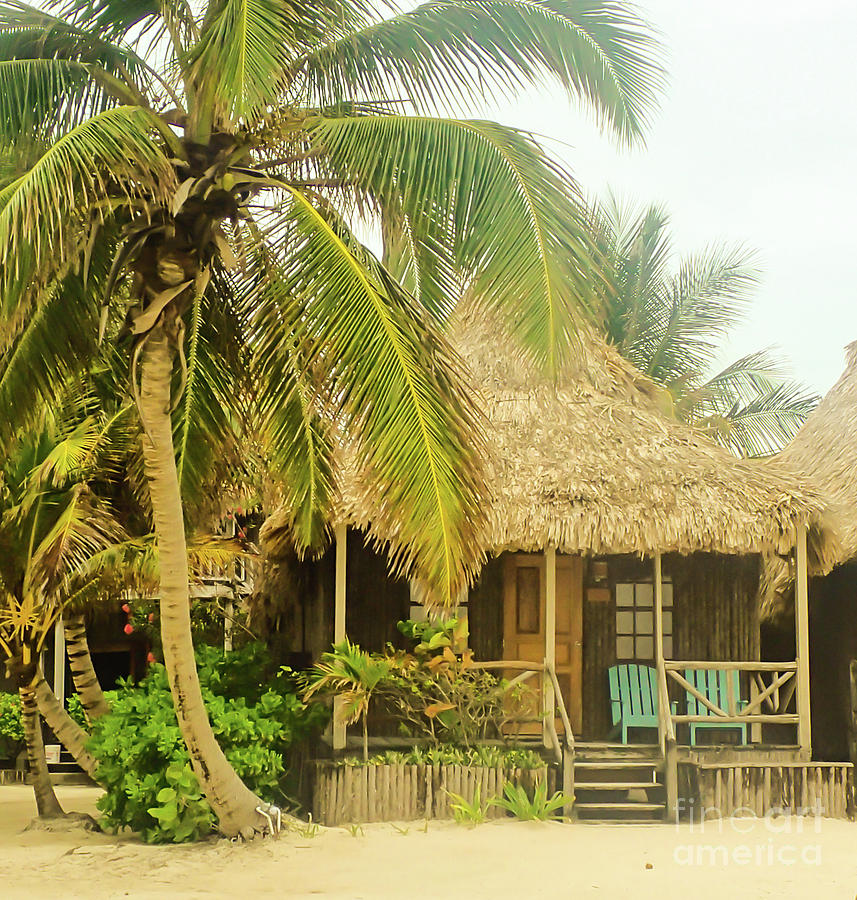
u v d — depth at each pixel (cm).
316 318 994
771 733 1647
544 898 909
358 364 980
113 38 1007
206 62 901
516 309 917
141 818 1158
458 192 945
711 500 1343
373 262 1038
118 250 1079
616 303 2673
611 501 1334
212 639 1791
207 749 1066
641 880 977
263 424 1208
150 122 923
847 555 1441
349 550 1507
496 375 1491
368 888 943
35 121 947
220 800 1088
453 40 973
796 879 984
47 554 1123
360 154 965
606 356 1580
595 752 1388
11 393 1085
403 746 1359
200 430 1235
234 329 1157
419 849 1101
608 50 955
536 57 965
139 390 1007
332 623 1489
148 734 1152
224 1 917
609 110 963
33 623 1262
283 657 1675
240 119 880
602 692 1485
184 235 976
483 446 1022
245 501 1648
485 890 937
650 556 1376
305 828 1160
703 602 1512
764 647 1798
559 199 938
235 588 1928
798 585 1368
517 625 1491
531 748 1360
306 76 984
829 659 1585
